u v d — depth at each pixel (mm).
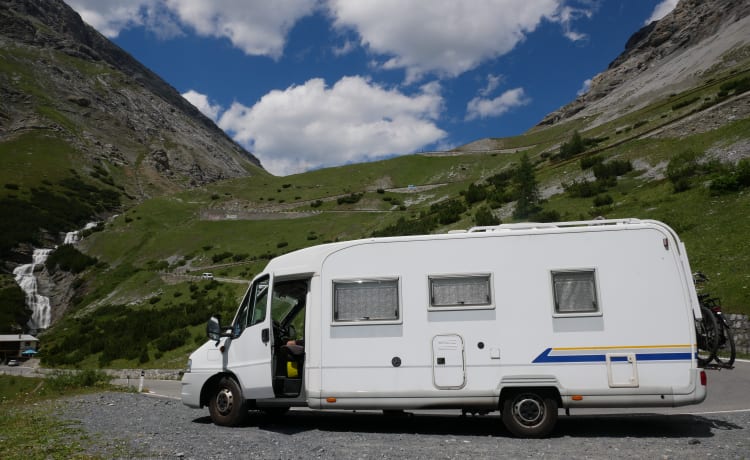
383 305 9305
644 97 160250
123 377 45469
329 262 9680
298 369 10031
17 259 103875
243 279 77438
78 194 149875
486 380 8758
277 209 129375
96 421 10594
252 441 8219
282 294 10781
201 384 10305
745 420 9898
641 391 8406
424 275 9289
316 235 99438
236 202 139875
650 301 8656
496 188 81875
